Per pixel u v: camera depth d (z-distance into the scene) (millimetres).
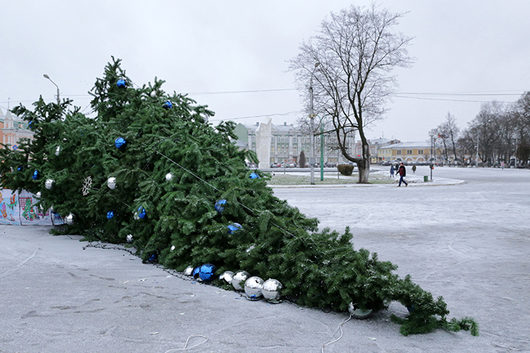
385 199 18781
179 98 8688
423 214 13047
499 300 4578
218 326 3578
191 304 4188
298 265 4176
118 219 7402
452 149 123562
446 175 48938
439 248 7656
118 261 6176
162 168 6605
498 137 93625
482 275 5707
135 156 6812
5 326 3492
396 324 3750
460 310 4227
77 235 8453
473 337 3475
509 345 3305
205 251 5082
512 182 33250
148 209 6133
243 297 4496
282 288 4297
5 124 49031
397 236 8984
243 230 5027
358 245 7961
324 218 12062
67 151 7941
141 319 3719
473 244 8062
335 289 3826
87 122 8516
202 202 5477
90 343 3164
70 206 7980
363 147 33375
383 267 4078
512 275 5703
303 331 3510
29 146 9000
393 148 152125
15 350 3010
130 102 8406
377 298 3852
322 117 34781
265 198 6109
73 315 3791
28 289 4609
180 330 3467
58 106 9102
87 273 5406
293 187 28609
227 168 6922
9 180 8914
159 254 6062
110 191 7012
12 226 9633
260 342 3242
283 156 126250
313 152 31828
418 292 3592
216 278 5059
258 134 48250
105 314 3834
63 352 2992
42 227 9500
